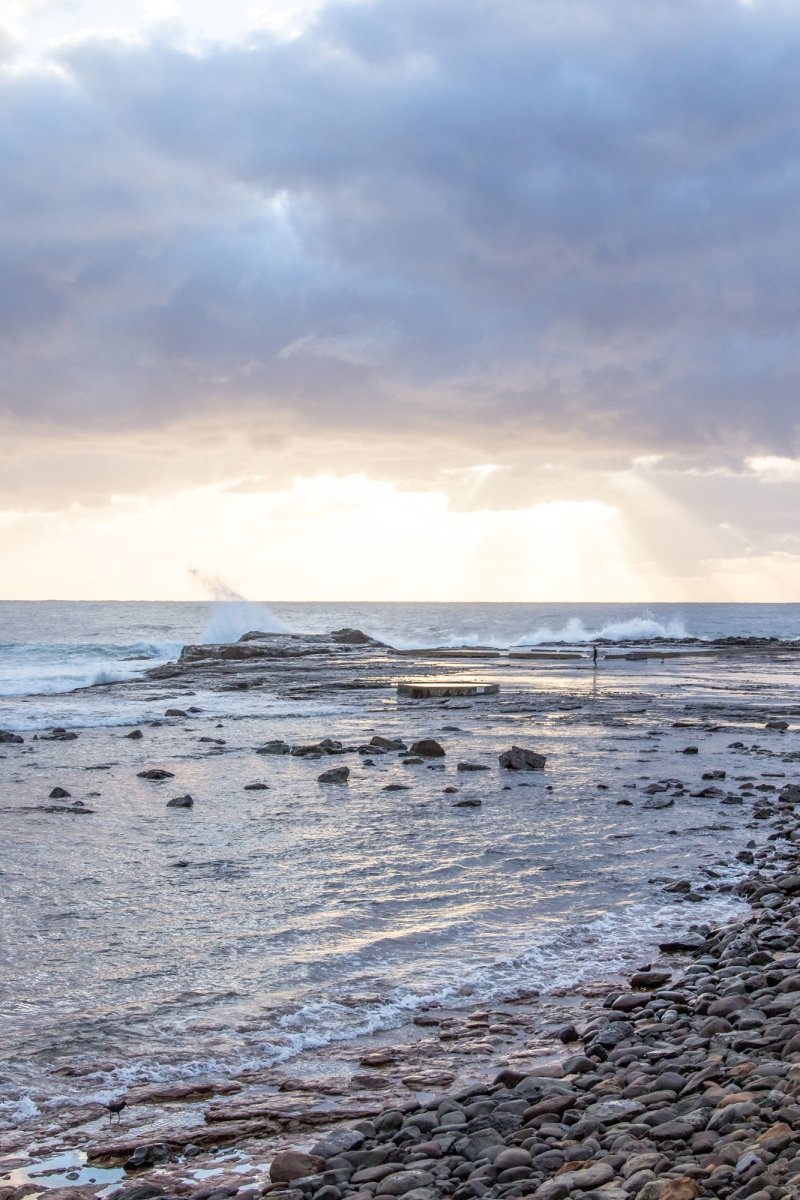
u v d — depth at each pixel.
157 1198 5.03
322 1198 4.82
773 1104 5.10
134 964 8.53
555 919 9.96
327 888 10.87
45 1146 5.71
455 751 21.55
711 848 13.00
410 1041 7.18
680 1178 4.30
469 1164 5.02
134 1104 6.22
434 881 11.23
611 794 16.64
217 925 9.59
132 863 11.77
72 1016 7.46
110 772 18.41
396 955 8.90
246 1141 5.77
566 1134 5.27
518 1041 7.16
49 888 10.67
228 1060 6.81
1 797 15.70
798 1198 4.02
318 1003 7.76
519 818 14.64
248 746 22.25
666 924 9.86
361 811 14.99
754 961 8.32
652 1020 7.20
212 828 13.71
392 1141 5.51
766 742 23.61
